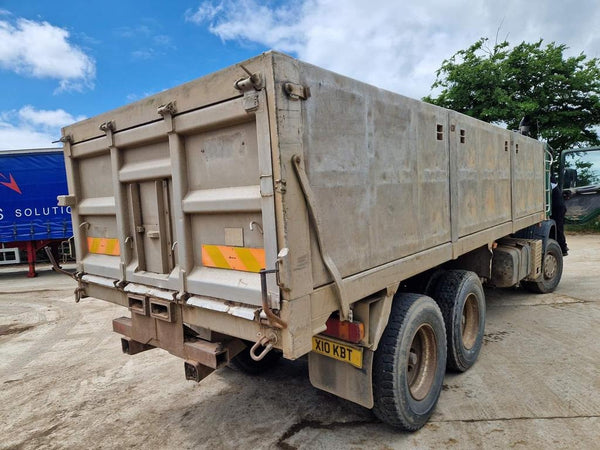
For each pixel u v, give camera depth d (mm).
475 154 4066
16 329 6180
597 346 4398
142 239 2842
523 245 5527
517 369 3881
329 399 3461
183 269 2451
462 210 3811
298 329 1998
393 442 2814
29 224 11297
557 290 6871
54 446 3010
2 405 3701
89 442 3033
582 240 13266
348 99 2359
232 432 3033
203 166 2334
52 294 8727
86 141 3135
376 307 2672
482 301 4055
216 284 2273
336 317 2598
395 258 2826
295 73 1973
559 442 2742
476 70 15438
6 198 11102
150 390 3803
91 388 3930
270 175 1922
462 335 3877
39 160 11297
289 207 1930
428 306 3006
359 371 2621
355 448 2766
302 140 2018
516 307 5906
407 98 2930
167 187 2613
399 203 2852
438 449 2721
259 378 3914
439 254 3381
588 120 16141
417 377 3105
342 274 2332
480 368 3930
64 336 5699
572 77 15500
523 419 3031
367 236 2541
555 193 7320
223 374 4035
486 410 3176
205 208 2287
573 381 3605
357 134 2436
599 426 2914
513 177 5164
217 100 2125
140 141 2637
